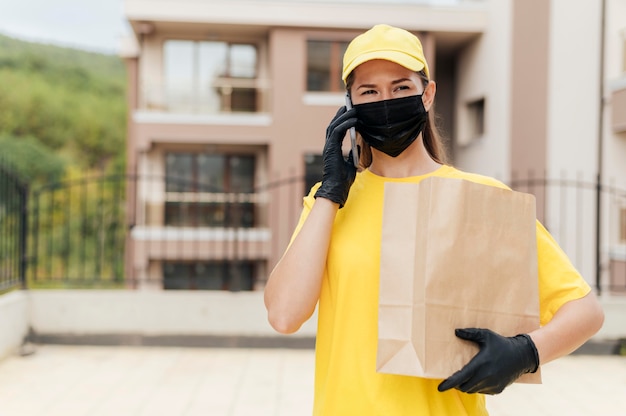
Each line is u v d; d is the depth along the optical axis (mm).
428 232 1176
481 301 1187
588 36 9945
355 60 1318
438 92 15727
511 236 1221
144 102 14242
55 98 38250
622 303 5375
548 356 1202
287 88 13938
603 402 4051
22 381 4387
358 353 1266
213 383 4418
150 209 14297
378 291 1266
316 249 1297
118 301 5453
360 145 1576
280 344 5441
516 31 12172
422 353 1148
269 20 13688
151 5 13430
